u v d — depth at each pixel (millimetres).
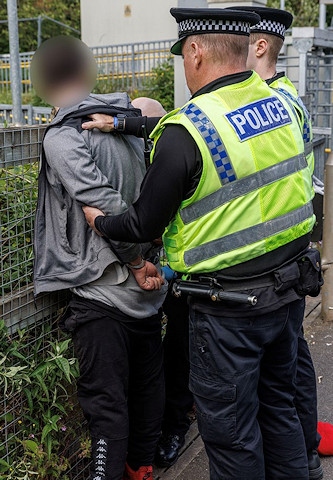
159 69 13359
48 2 24766
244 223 2328
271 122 2404
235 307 2359
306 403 3047
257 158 2324
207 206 2297
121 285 2559
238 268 2363
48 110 9609
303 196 2482
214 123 2270
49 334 2754
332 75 9195
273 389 2674
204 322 2416
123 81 14961
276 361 2631
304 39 7508
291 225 2414
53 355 2631
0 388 2453
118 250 2449
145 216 2270
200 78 2406
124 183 2586
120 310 2568
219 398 2418
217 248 2334
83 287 2566
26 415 2627
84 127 2488
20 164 2586
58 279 2580
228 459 2467
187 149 2240
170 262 2447
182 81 8953
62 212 2541
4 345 2506
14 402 2586
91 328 2576
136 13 15344
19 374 2498
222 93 2342
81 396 2682
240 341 2389
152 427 2879
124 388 2646
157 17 15203
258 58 2941
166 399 3250
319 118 8859
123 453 2650
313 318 5039
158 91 13133
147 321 2719
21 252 2672
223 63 2361
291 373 2676
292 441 2707
